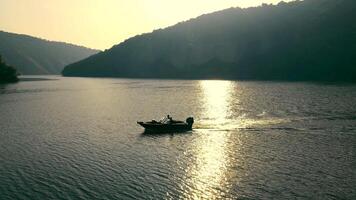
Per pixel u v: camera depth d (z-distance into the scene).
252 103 116.69
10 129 78.62
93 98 145.75
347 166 49.38
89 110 109.62
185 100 132.12
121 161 53.75
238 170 49.03
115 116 96.94
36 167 51.09
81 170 49.69
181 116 95.62
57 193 41.88
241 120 86.06
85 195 41.31
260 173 47.56
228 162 52.62
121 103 126.44
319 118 85.19
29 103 128.75
